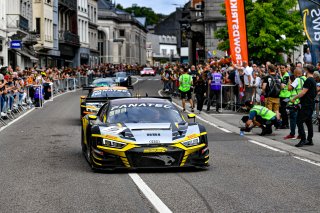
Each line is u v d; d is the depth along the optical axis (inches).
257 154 635.5
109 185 455.2
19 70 1389.0
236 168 536.7
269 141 753.0
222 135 826.8
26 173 519.5
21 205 390.3
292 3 1875.0
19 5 2383.1
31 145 728.3
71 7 3654.0
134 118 546.0
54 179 486.9
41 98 1432.1
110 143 503.2
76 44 3659.0
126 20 6166.3
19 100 1295.5
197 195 413.1
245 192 424.5
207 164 521.0
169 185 451.5
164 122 538.6
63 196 417.1
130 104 568.7
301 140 696.4
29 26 2691.9
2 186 459.5
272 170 526.0
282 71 943.7
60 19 3385.8
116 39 5713.6
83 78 2662.4
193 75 1391.5
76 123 1026.1
